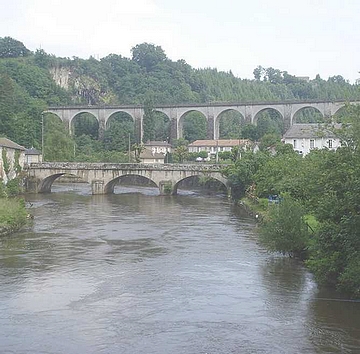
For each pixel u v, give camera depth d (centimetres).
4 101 17250
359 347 3069
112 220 8056
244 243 6072
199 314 3606
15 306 3734
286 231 5016
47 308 3697
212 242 6138
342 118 4288
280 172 8594
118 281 4400
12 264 4953
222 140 19662
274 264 5012
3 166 11644
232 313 3628
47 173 13000
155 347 3052
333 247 4081
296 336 3225
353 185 3847
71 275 4575
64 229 7081
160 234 6712
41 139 17500
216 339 3172
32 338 3172
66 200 11225
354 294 3938
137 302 3847
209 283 4362
